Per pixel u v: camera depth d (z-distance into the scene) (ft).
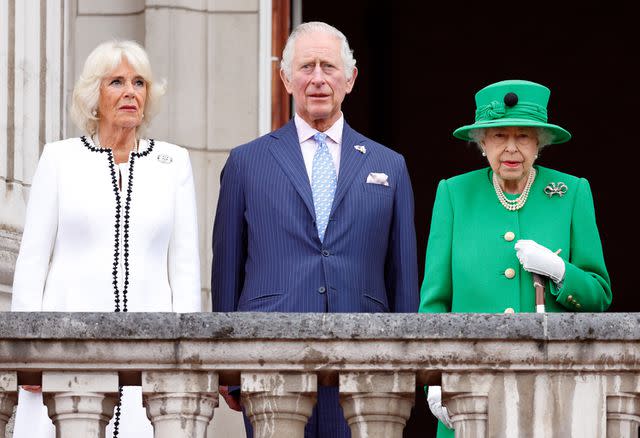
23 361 73.10
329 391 83.56
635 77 181.16
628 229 181.16
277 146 89.97
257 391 73.15
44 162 86.33
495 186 85.61
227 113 129.70
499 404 72.90
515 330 72.64
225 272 89.15
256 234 88.38
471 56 181.57
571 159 181.88
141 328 72.84
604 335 72.54
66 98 122.21
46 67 115.96
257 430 73.51
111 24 129.49
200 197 127.95
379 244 88.69
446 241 85.35
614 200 181.47
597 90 181.47
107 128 87.45
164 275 86.17
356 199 88.38
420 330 72.74
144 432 81.82
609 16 181.37
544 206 85.05
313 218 87.76
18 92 112.88
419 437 160.56
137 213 85.66
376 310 87.86
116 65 86.99
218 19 130.62
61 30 118.42
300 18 132.36
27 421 81.51
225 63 130.31
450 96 181.06
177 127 128.36
